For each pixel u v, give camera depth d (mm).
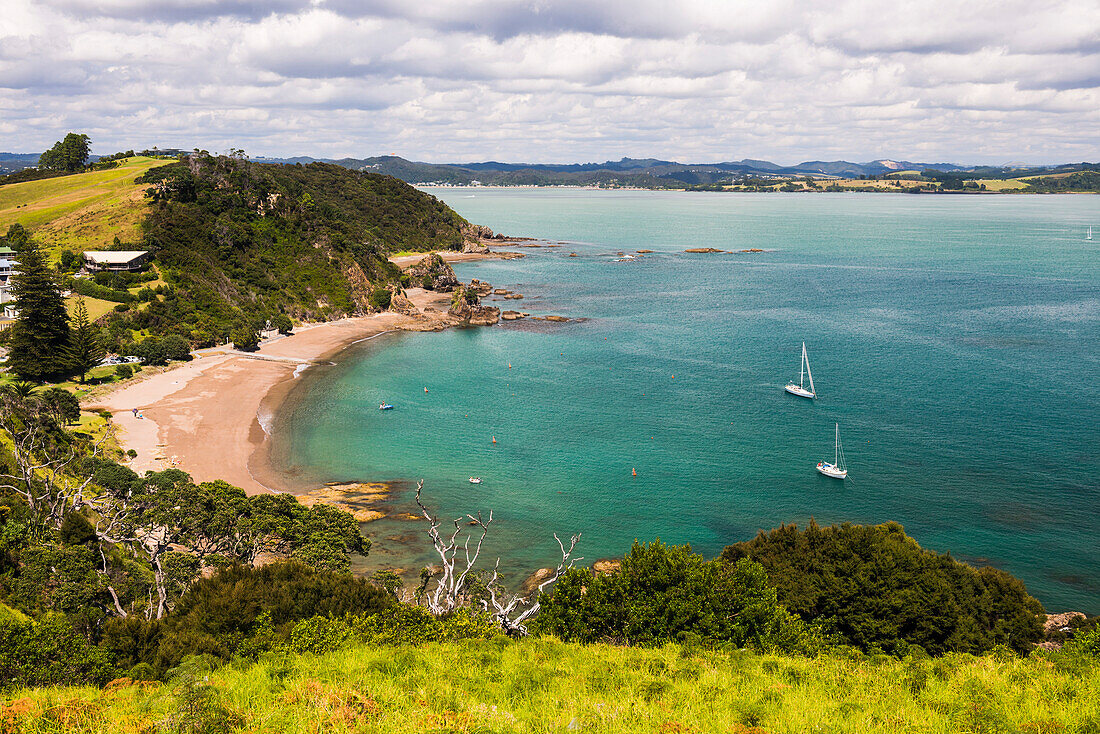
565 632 37500
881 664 31469
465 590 58219
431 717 22094
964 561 68688
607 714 22922
